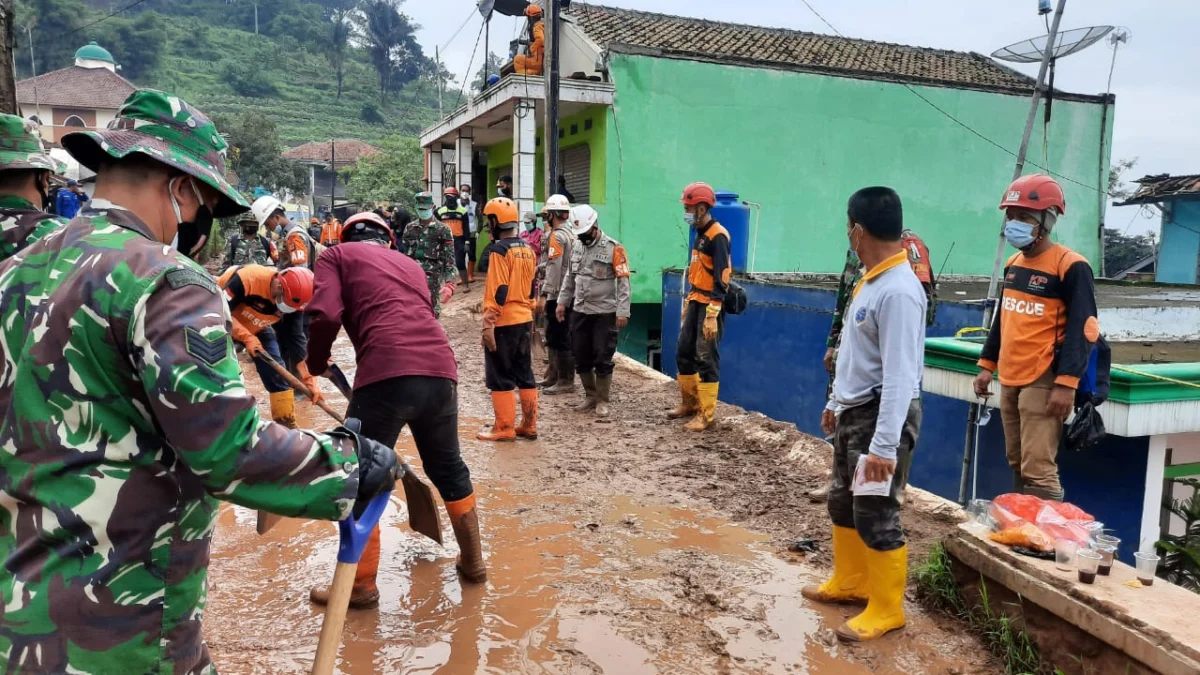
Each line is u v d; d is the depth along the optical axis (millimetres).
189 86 91750
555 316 8602
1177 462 5828
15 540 1552
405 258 3871
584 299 7512
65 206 10602
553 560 4238
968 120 18094
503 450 6348
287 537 4422
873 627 3467
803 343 10844
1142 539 5660
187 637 1705
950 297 11570
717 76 15930
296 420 6895
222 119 54844
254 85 97312
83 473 1540
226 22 120938
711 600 3807
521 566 4152
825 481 5609
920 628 3590
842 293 5391
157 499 1616
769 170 16578
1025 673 3225
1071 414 4742
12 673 1519
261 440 1646
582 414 7715
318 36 115688
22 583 1525
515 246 6355
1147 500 5645
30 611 1517
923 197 17984
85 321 1524
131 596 1592
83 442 1543
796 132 16703
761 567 4230
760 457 6293
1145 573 3113
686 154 15867
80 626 1540
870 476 3258
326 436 1818
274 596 3715
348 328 3732
